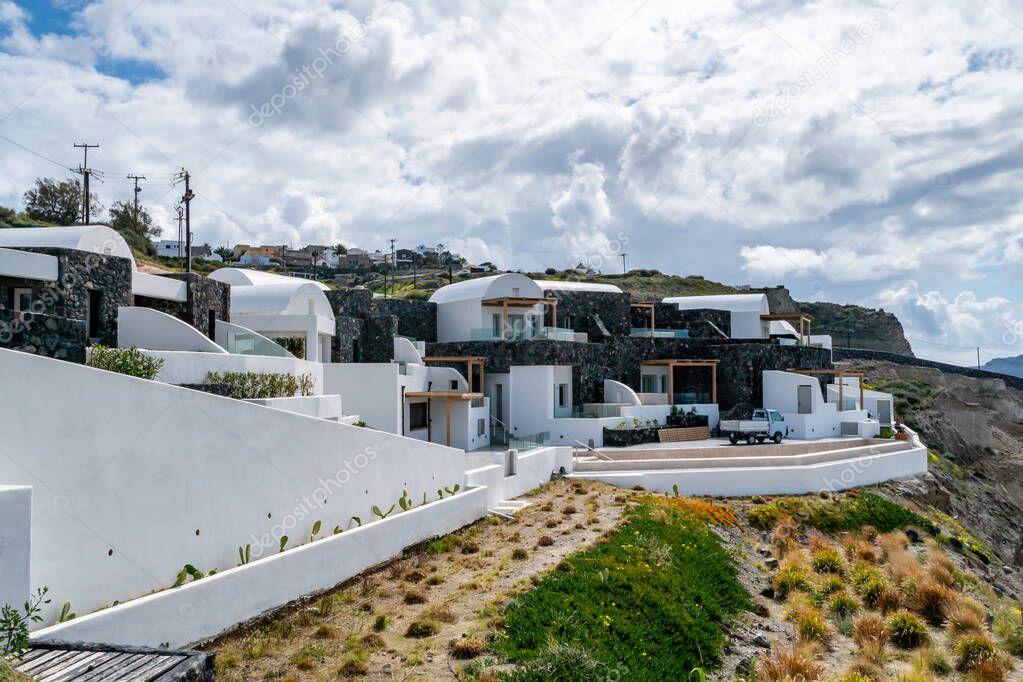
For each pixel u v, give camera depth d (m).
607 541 18.33
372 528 16.17
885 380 69.75
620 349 40.34
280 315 28.61
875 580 18.62
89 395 10.82
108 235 22.09
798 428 37.75
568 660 10.79
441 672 10.70
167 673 8.15
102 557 10.92
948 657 14.72
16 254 17.36
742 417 39.53
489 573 15.67
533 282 40.47
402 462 18.70
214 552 12.91
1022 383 75.56
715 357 41.41
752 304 51.16
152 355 17.00
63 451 10.45
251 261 110.44
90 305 19.75
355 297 36.09
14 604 8.79
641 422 35.25
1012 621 17.14
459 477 21.64
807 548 23.89
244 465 13.60
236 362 19.70
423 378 32.94
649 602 14.52
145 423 11.67
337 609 13.67
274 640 12.01
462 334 41.06
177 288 24.55
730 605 16.66
